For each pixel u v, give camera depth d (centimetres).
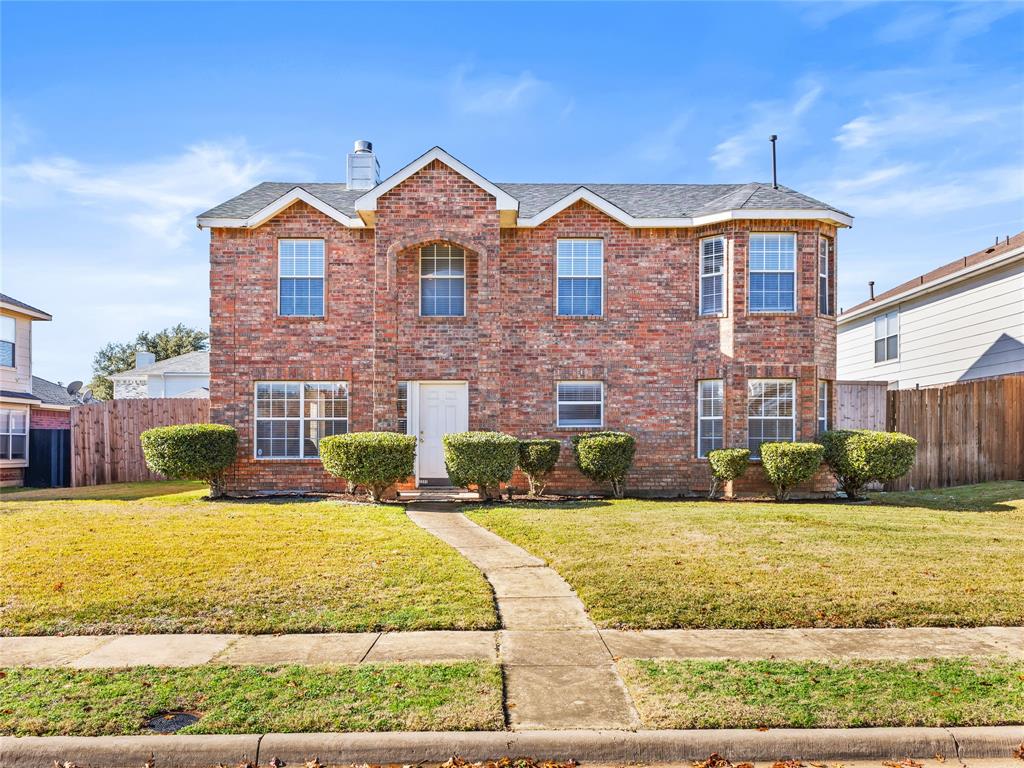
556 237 1622
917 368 2167
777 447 1437
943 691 496
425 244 1594
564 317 1612
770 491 1536
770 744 439
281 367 1592
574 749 437
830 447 1491
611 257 1622
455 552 907
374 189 1541
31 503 1406
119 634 627
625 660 559
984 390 1712
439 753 434
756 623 646
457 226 1556
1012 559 863
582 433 1599
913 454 1442
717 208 1591
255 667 542
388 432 1495
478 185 1554
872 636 616
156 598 710
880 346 2384
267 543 955
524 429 1605
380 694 492
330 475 1582
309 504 1370
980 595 714
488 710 467
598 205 1598
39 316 2309
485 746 436
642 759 436
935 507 1339
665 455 1605
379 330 1555
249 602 700
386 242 1556
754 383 1565
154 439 1437
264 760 429
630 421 1609
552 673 536
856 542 963
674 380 1611
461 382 1598
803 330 1547
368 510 1277
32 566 831
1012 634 622
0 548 923
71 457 1938
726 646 592
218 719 454
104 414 1973
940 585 749
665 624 644
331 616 662
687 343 1612
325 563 845
